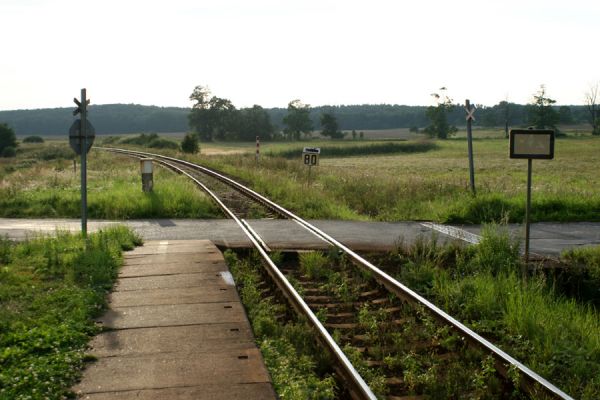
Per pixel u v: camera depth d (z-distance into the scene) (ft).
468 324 26.16
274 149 318.65
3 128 361.71
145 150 266.77
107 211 58.54
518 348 23.29
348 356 22.17
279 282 32.04
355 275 35.14
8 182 95.30
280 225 52.03
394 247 41.32
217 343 22.43
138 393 18.06
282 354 22.08
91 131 41.65
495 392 19.84
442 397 19.43
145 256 38.04
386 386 20.17
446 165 204.95
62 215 59.41
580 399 19.30
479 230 50.96
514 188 75.97
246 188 78.69
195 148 250.57
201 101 592.19
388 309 28.60
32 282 30.83
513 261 36.42
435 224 54.08
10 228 50.65
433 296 30.78
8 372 19.29
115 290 29.96
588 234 49.11
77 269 33.09
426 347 23.75
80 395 17.98
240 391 18.20
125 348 21.95
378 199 71.36
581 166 193.77
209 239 45.11
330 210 61.16
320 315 26.84
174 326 24.41
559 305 29.48
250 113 591.78
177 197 62.90
